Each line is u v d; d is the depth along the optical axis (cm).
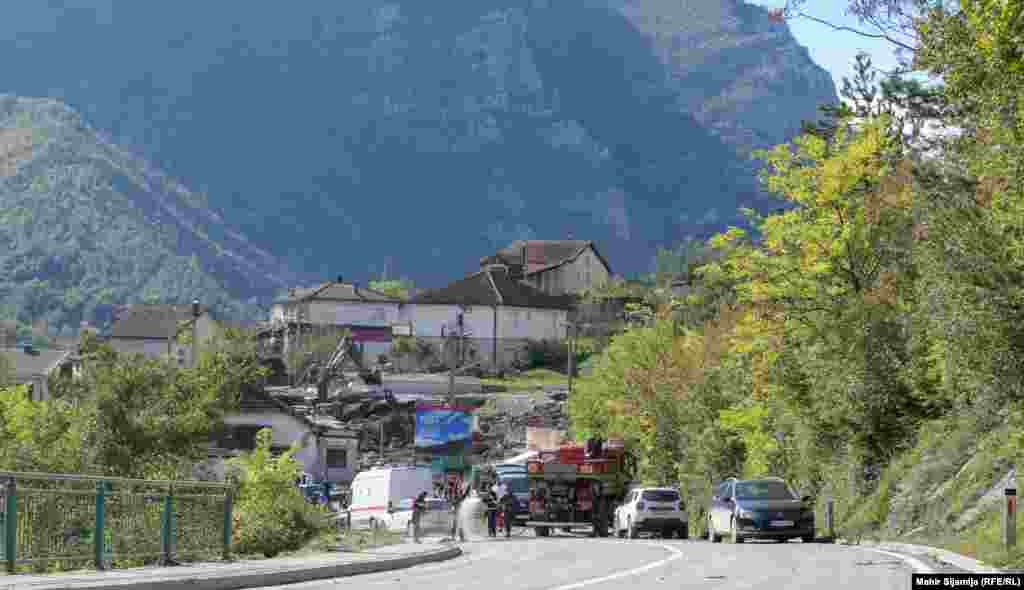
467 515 6184
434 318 16738
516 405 12481
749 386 6059
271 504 4197
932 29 2664
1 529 2194
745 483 4516
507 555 3569
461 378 14712
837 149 5716
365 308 18375
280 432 10588
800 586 2286
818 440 5431
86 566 2425
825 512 4975
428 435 11238
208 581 2238
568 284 19550
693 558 3197
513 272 19950
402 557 3109
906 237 5294
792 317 5572
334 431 10975
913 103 5478
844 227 5484
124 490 2556
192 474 4566
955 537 3516
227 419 10381
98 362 4512
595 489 6184
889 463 4762
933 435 4503
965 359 3394
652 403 7875
